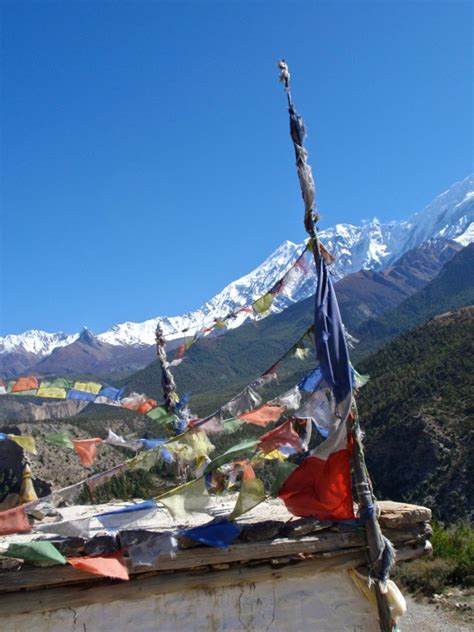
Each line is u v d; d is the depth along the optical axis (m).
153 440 9.02
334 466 7.83
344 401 7.77
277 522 7.64
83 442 8.69
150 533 7.34
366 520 7.66
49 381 9.04
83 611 7.32
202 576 7.44
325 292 8.24
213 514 9.20
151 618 7.42
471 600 19.20
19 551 6.95
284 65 8.86
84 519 7.23
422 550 8.02
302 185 8.59
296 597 7.70
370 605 7.78
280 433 7.88
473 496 43.09
